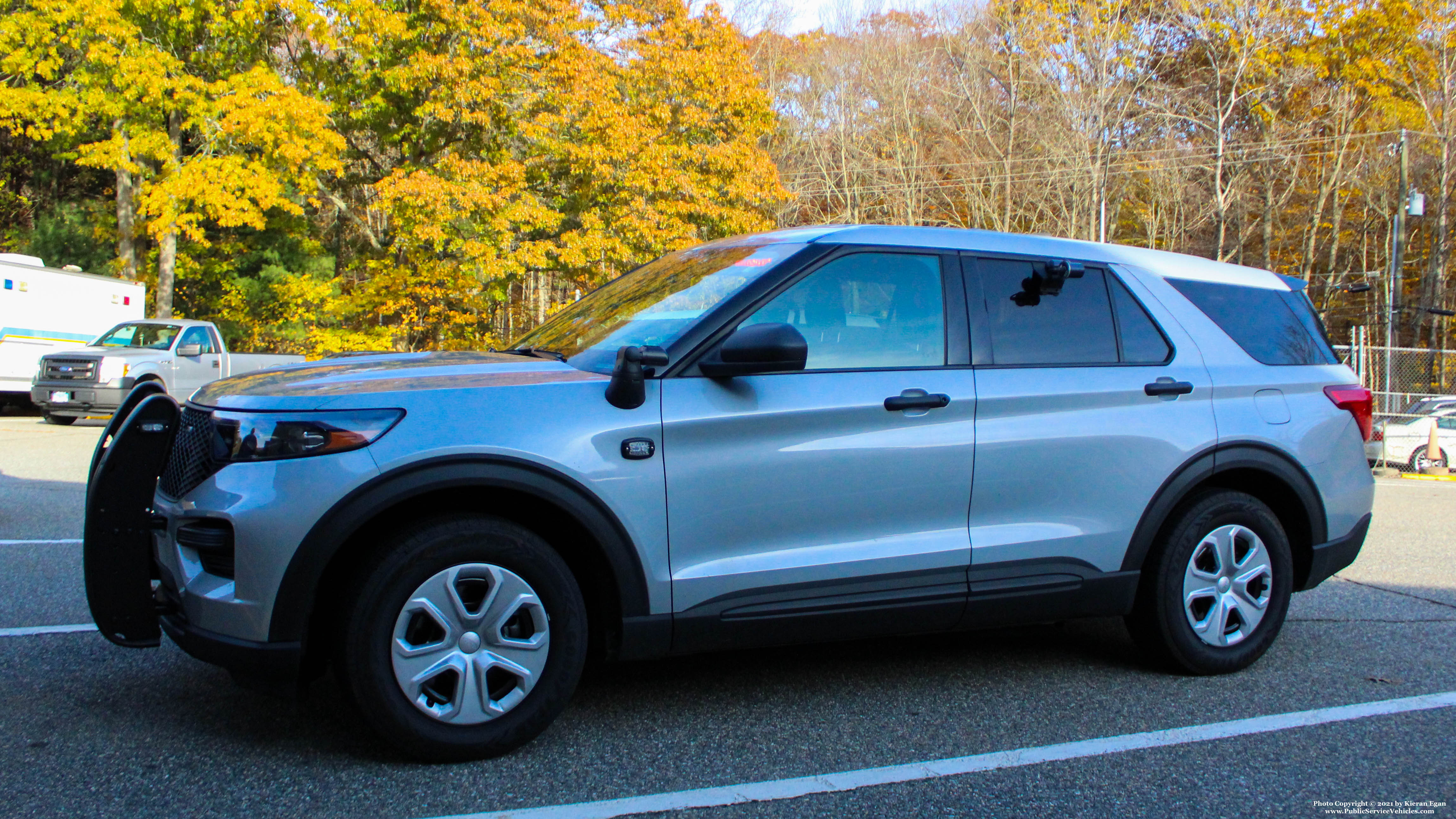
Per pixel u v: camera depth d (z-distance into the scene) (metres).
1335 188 32.66
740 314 3.32
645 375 3.18
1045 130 31.80
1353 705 3.71
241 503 2.80
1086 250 4.04
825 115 35.38
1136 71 31.36
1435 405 16.39
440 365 3.40
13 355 16.75
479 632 2.97
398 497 2.85
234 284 26.97
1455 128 29.56
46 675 3.73
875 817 2.72
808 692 3.76
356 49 21.02
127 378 15.02
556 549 3.24
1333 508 4.22
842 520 3.38
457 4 20.05
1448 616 5.16
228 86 19.20
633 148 19.31
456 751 2.96
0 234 27.09
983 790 2.91
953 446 3.50
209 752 3.05
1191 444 3.87
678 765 3.04
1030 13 31.47
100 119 20.64
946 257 3.71
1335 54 30.61
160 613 3.12
